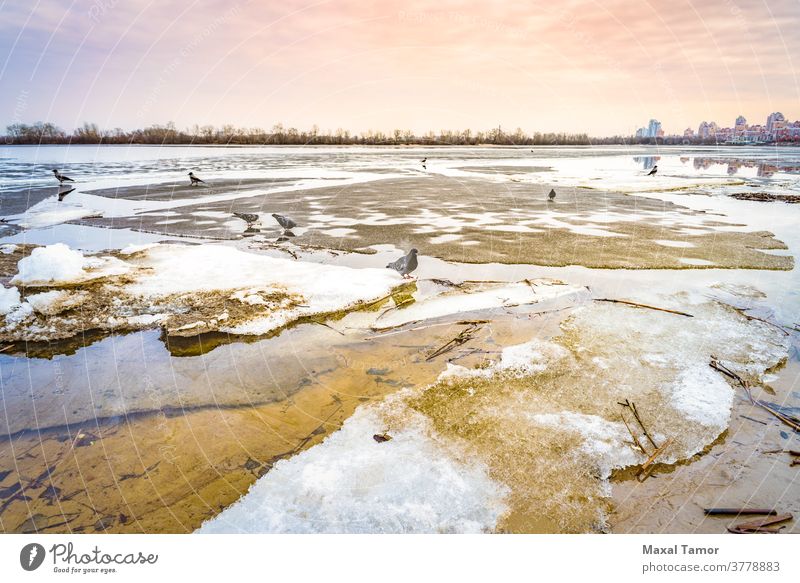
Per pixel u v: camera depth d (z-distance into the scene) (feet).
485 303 24.45
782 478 12.92
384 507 11.91
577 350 19.77
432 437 14.42
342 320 22.76
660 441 14.32
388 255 33.71
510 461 13.44
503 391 16.80
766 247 36.14
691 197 62.80
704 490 12.53
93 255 32.89
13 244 36.83
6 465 13.55
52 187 69.05
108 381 17.81
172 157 140.26
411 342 20.52
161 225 43.93
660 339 20.83
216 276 28.19
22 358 19.69
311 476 12.88
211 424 15.20
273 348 20.13
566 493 12.39
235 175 84.58
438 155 154.61
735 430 14.90
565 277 28.89
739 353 19.69
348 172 91.50
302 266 30.19
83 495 12.44
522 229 42.04
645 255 33.65
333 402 16.29
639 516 11.75
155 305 24.18
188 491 12.51
